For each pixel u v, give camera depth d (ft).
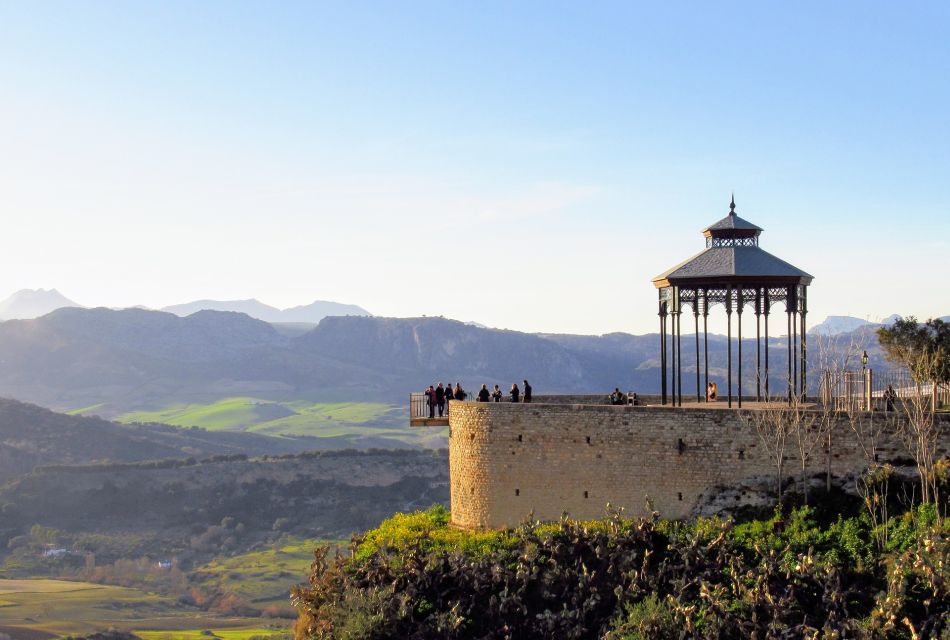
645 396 223.51
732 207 195.52
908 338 209.46
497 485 185.68
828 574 147.84
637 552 164.35
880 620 139.13
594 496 178.60
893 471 163.84
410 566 174.09
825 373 184.44
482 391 212.02
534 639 160.35
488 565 169.78
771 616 146.00
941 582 140.36
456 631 161.68
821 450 167.73
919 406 162.30
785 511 165.37
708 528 164.04
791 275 184.34
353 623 164.66
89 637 451.94
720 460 171.53
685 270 188.44
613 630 154.51
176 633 480.64
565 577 164.25
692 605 151.12
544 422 182.60
